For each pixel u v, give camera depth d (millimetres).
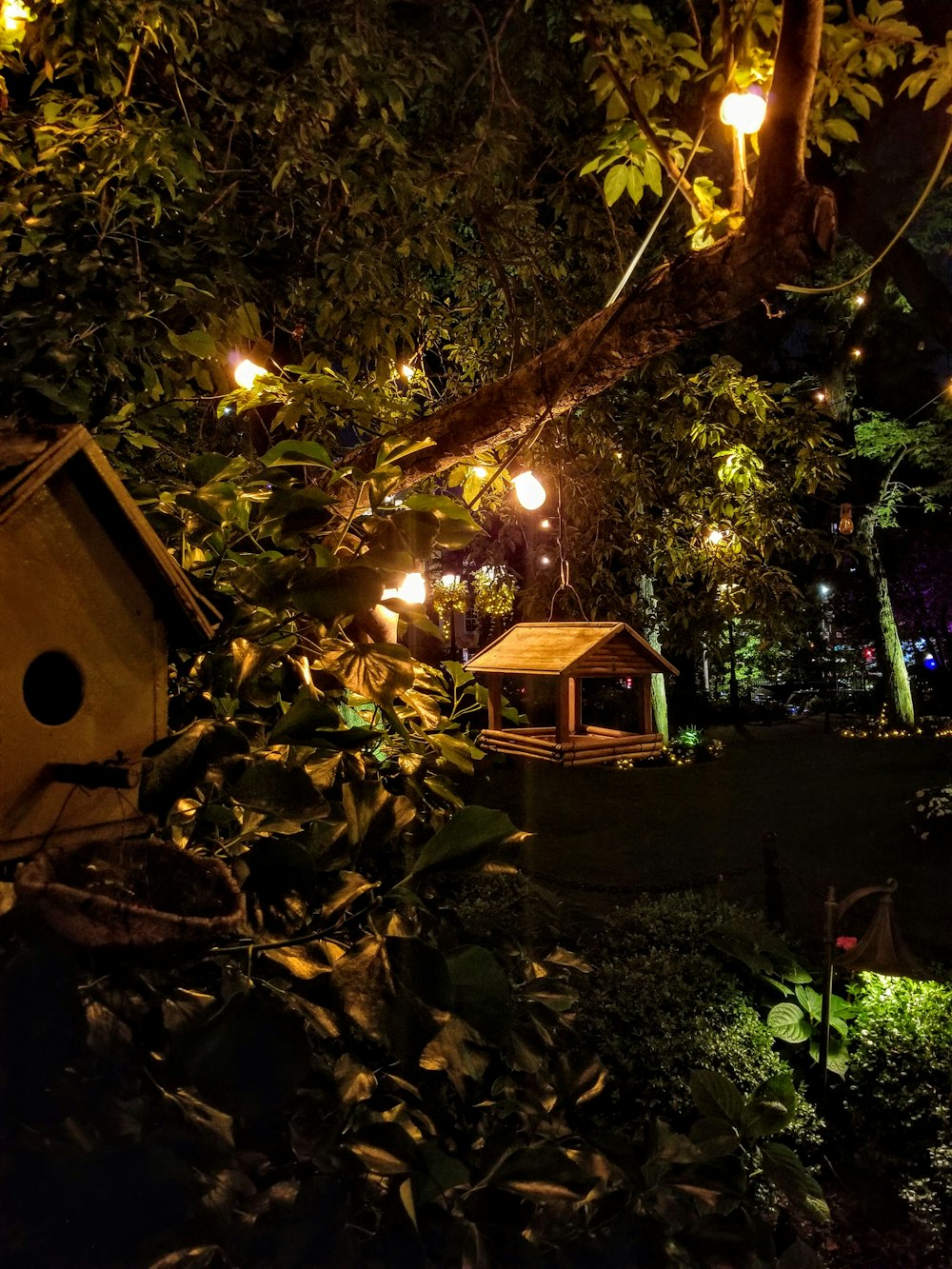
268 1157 1444
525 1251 1520
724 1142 2006
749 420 6227
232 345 3645
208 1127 1244
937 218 11836
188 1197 1196
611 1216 1697
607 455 6363
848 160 8789
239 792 1354
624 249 5797
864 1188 4426
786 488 6930
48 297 2484
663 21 4680
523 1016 2045
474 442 2654
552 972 2301
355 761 1900
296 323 4793
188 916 1201
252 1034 1292
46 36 3229
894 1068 4723
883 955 4895
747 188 2205
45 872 1174
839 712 24734
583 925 6238
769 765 16359
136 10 3201
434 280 7121
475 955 1492
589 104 5680
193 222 3574
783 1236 3934
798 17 1661
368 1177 1499
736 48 2246
